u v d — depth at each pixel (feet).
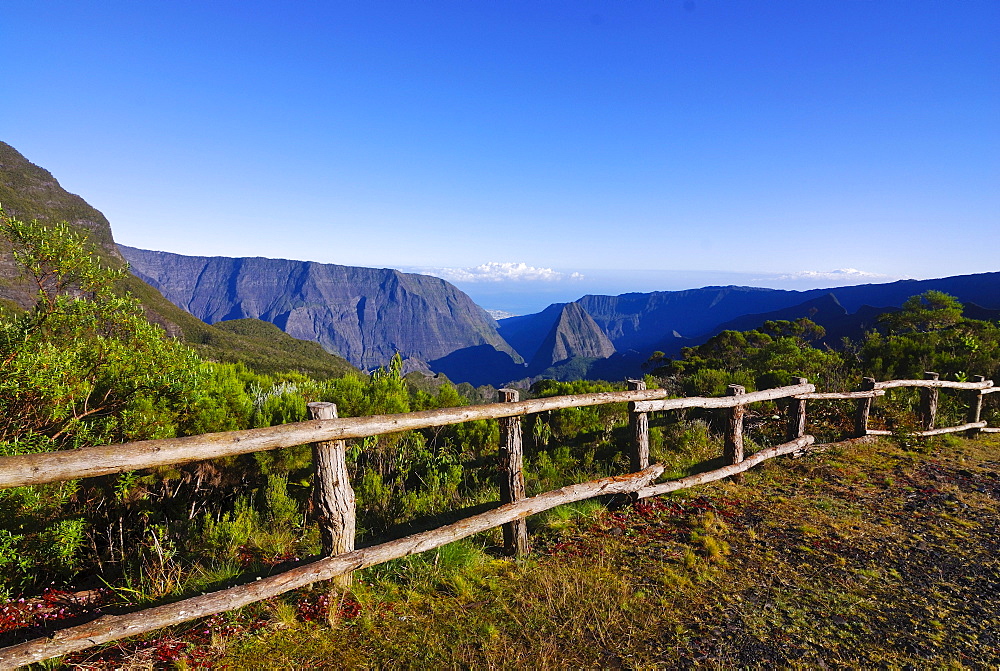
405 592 12.06
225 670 9.25
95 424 15.83
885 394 35.09
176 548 15.38
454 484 20.45
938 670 9.73
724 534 16.07
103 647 9.55
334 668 9.47
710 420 30.73
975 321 57.41
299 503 18.93
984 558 14.67
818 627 11.14
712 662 9.85
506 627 10.85
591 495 16.30
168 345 17.30
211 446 9.18
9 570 12.32
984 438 30.53
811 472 22.34
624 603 11.80
